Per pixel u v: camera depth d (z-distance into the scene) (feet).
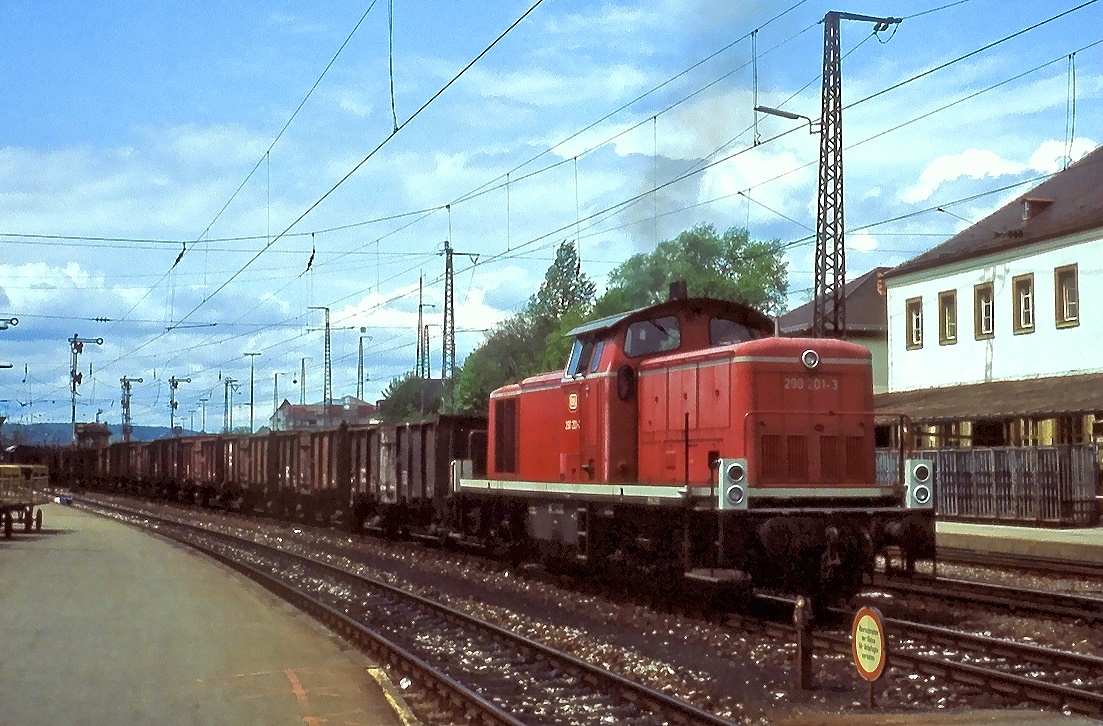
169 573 71.51
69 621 50.47
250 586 65.10
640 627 50.62
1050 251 109.50
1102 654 42.96
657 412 57.41
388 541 105.70
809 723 32.12
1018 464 97.50
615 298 235.40
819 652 43.37
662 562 54.95
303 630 48.57
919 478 49.55
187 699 34.73
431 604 57.11
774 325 56.03
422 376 194.18
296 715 32.71
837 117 94.02
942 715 32.19
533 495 67.77
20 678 37.83
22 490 107.14
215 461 167.73
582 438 61.72
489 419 78.07
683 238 228.02
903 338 132.77
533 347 331.77
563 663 41.70
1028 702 34.73
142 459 211.20
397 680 40.11
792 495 49.21
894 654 40.40
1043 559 72.79
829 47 93.81
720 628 49.08
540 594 62.59
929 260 127.03
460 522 85.30
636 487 54.80
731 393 51.47
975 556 76.69
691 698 35.96
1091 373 103.76
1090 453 92.27
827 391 52.06
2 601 57.11
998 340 116.67
